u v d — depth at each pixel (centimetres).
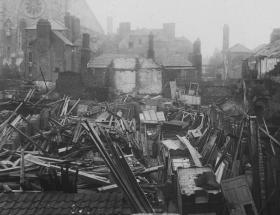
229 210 1179
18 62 6328
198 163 1769
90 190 1334
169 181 1573
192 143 2200
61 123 2500
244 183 1228
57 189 1153
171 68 5394
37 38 4809
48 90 4069
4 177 1430
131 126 2744
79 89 3922
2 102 2972
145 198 1090
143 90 4850
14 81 4494
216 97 4222
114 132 2280
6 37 6481
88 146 1961
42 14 6675
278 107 2330
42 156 1798
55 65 4809
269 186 1247
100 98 3944
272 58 3400
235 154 1492
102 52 7088
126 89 4869
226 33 7212
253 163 1280
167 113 3284
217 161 1744
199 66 5472
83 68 4600
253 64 4031
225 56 6850
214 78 6106
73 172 1418
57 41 4806
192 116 3036
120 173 1130
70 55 5062
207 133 2158
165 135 2616
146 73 4862
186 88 4862
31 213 944
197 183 1312
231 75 6538
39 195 1023
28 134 2175
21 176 1320
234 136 1681
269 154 1313
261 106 2403
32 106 2886
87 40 4678
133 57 5025
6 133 2023
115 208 962
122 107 3241
